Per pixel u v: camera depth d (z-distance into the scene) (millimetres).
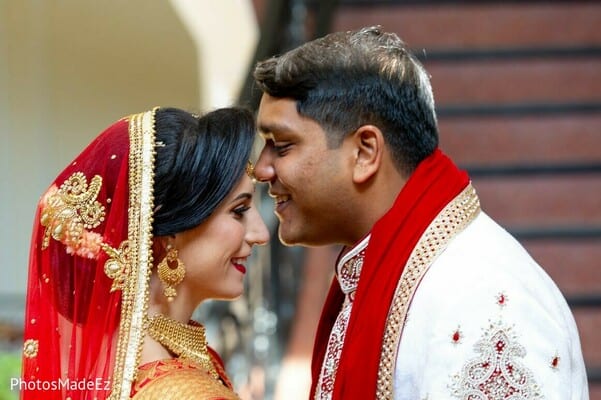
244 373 6812
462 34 8055
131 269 3188
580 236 7379
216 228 3334
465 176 3432
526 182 7566
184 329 3350
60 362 3283
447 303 3084
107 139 3299
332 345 3490
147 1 10805
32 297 3326
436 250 3211
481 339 3006
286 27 7164
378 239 3279
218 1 11172
